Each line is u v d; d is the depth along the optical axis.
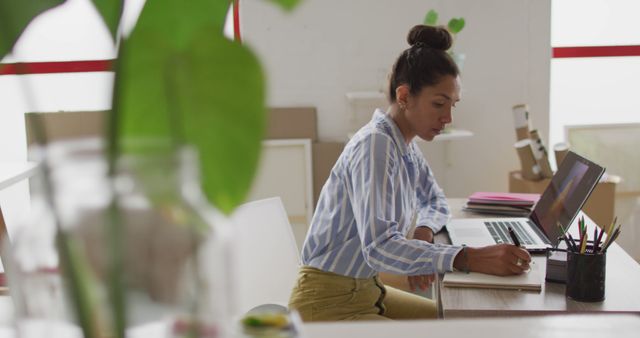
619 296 1.55
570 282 1.54
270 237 2.11
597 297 1.52
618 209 3.84
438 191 2.37
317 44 3.93
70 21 3.97
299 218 3.99
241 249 2.04
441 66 1.88
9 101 4.11
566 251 1.70
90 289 0.50
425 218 2.25
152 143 0.50
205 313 0.52
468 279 1.63
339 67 3.95
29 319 0.52
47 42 3.98
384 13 3.91
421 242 1.74
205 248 0.52
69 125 3.58
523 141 3.41
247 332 0.61
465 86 4.02
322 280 1.93
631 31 4.13
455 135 3.68
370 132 1.87
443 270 1.68
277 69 3.94
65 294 0.51
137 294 0.51
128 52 0.51
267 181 3.95
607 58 4.16
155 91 0.52
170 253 0.51
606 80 4.19
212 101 0.53
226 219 0.55
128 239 0.50
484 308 1.49
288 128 3.96
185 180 0.51
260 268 2.07
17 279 0.52
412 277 1.96
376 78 3.95
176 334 0.52
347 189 1.89
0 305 0.56
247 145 0.53
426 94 1.89
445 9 3.93
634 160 3.80
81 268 0.50
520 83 4.01
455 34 3.72
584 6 4.11
